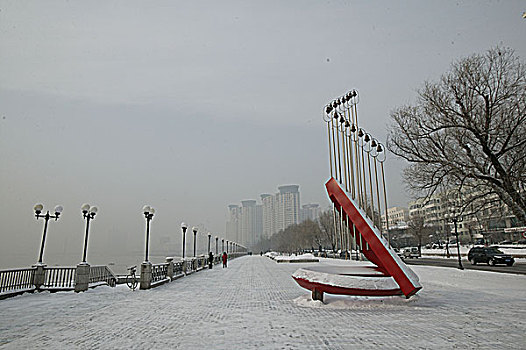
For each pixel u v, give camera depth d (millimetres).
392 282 9977
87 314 9477
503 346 5980
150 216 17781
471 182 22062
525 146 19203
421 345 6066
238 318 8695
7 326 7945
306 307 10148
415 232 65062
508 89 19438
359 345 6098
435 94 21250
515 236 55000
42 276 15117
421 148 21922
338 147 12773
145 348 6098
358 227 10523
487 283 16453
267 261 51375
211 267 33750
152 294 13992
